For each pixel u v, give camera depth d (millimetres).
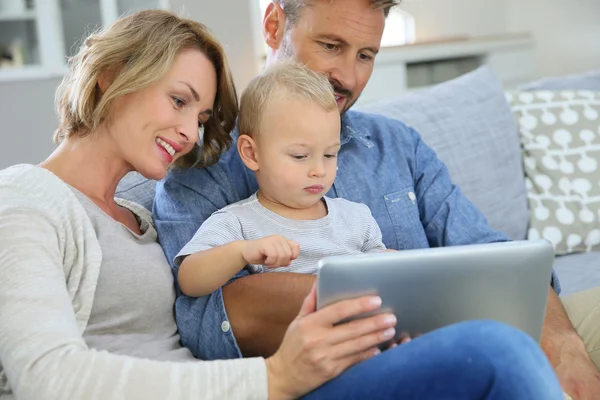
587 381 1304
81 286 1183
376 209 1601
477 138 2145
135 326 1262
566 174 2213
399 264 979
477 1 4895
